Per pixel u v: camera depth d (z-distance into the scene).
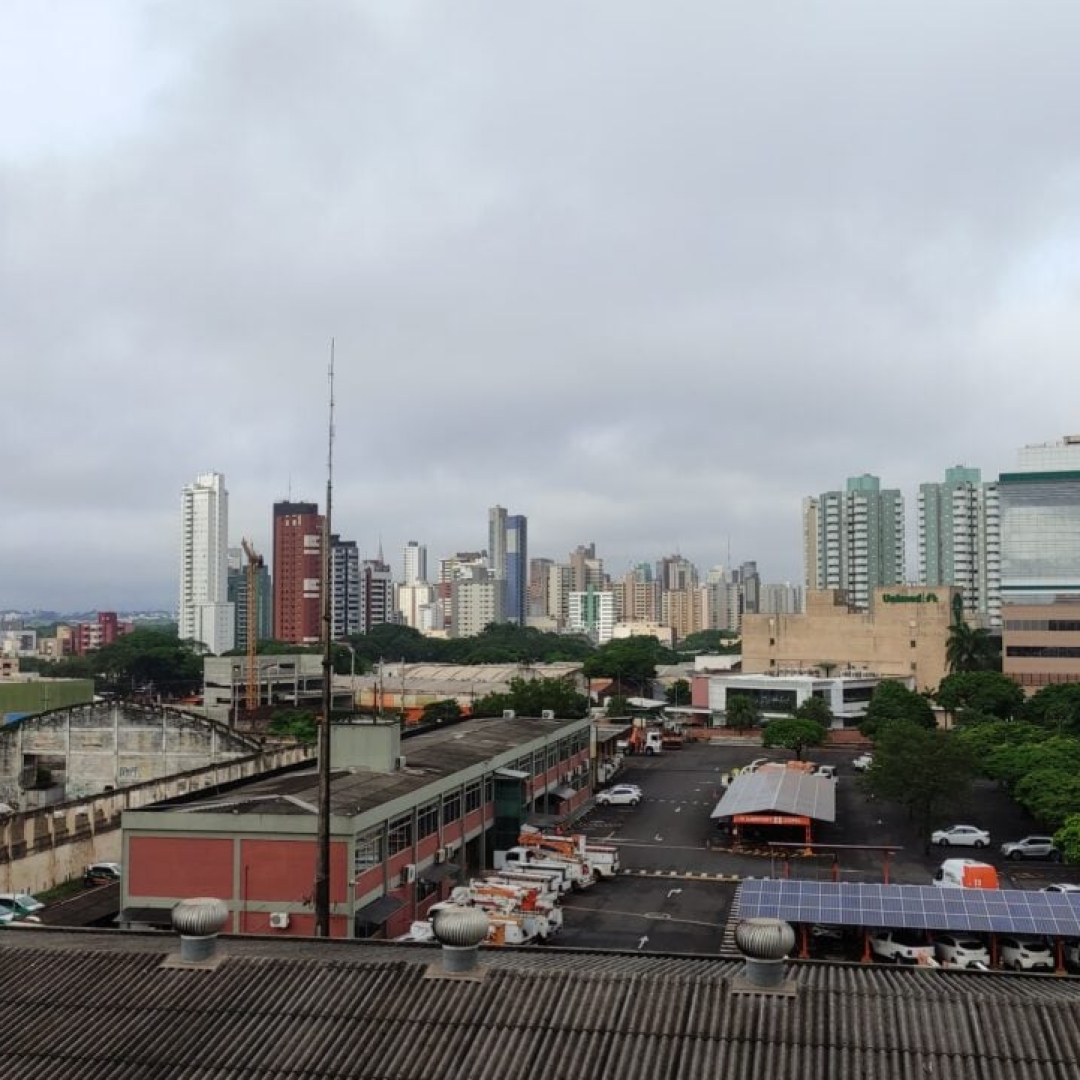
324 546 47.00
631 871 77.25
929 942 55.47
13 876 68.88
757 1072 22.62
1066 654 171.62
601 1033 24.22
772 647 193.25
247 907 55.06
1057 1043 23.06
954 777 81.19
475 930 26.70
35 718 109.75
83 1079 23.58
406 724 164.88
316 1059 23.83
